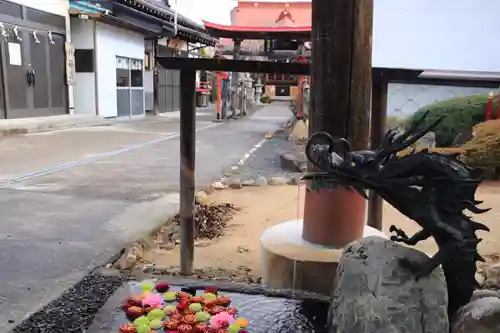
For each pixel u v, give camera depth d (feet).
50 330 7.68
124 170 25.25
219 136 43.68
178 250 14.51
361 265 6.88
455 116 27.63
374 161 6.67
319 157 6.80
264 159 31.60
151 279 9.52
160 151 32.27
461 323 6.86
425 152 6.68
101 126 47.67
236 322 7.88
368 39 9.49
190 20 63.67
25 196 19.11
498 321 6.63
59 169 24.71
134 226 15.72
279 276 9.68
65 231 14.88
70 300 8.64
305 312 8.39
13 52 40.93
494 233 15.99
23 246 13.34
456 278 6.96
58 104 47.83
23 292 10.25
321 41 9.45
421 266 6.70
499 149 24.22
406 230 16.17
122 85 56.08
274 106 96.37
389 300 6.46
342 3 9.23
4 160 26.68
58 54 47.21
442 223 6.64
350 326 6.59
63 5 47.24
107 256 12.80
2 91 40.22
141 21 54.08
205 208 18.95
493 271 11.84
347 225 9.95
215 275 12.28
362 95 9.58
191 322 7.77
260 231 16.92
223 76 61.11
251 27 45.03
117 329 7.69
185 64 11.08
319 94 9.59
